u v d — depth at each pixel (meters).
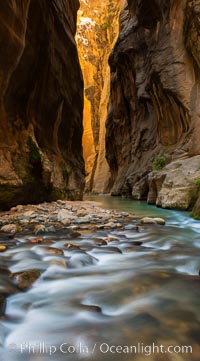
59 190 12.84
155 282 3.04
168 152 17.66
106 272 3.38
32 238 5.10
